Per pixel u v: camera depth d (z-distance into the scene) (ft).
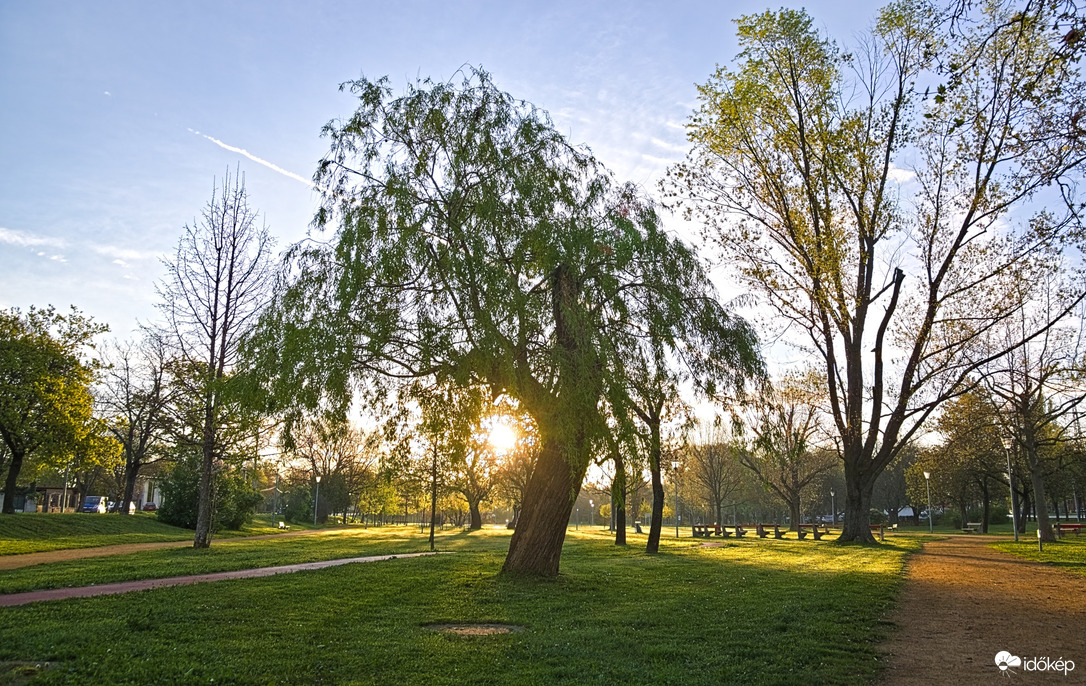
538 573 54.03
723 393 55.26
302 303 49.96
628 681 26.53
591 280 50.19
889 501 303.07
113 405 154.51
